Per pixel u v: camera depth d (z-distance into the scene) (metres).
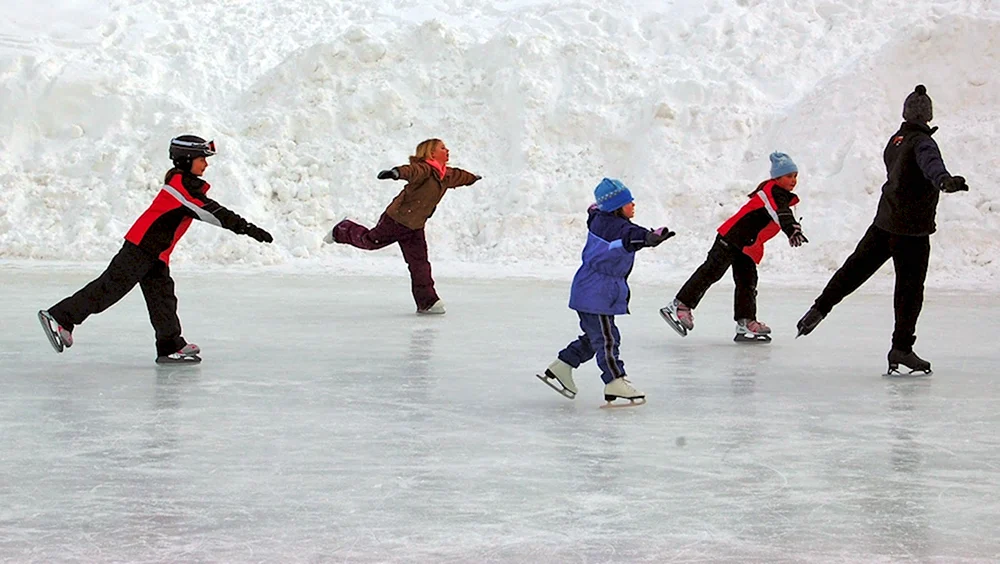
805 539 14.76
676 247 58.97
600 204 22.97
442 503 16.28
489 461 18.75
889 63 64.62
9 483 17.23
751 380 26.92
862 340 33.91
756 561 13.89
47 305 40.09
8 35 74.62
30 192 64.38
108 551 14.12
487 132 67.50
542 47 70.75
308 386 25.58
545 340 33.03
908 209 27.11
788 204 32.25
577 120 66.81
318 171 65.44
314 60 70.50
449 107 68.69
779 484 17.44
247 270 54.94
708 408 23.44
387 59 70.94
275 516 15.61
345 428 21.20
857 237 55.34
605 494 16.80
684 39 73.81
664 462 18.77
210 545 14.36
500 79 69.06
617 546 14.42
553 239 60.81
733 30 73.62
